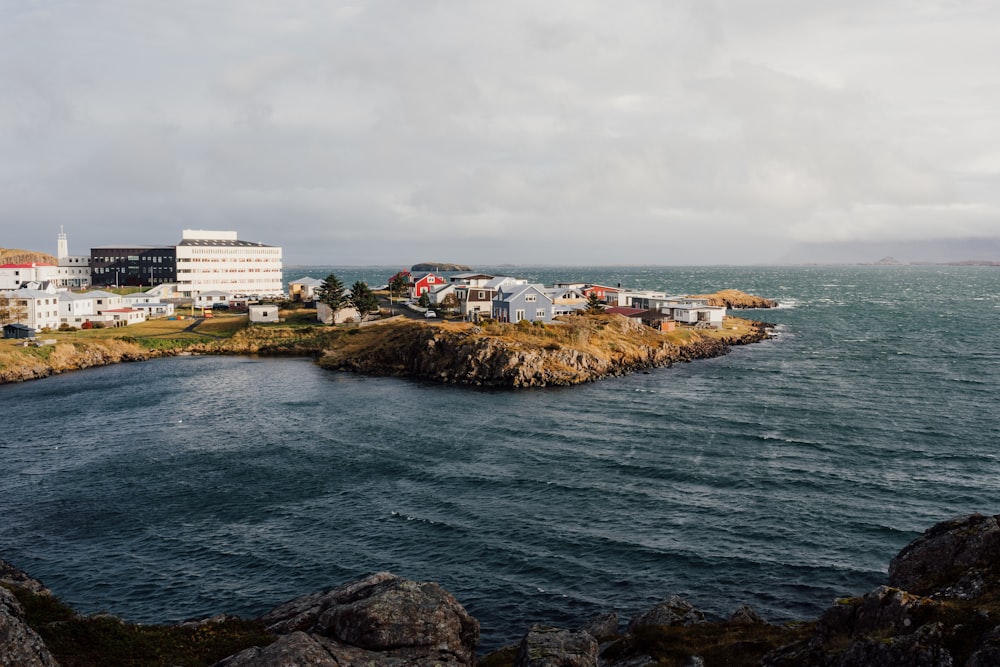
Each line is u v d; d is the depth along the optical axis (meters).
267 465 63.66
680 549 45.91
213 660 26.52
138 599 40.28
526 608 39.22
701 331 147.50
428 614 27.34
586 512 52.28
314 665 23.22
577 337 118.81
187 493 56.72
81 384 104.06
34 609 29.05
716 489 56.62
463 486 58.00
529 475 60.50
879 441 69.69
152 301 176.38
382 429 76.62
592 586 41.56
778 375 109.25
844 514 50.97
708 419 80.06
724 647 28.00
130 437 73.50
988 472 59.81
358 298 152.75
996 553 26.59
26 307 136.75
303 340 138.75
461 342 112.19
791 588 40.69
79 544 47.44
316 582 42.22
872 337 155.75
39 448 69.44
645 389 99.31
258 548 46.81
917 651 20.86
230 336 144.25
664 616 33.00
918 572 28.25
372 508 53.41
